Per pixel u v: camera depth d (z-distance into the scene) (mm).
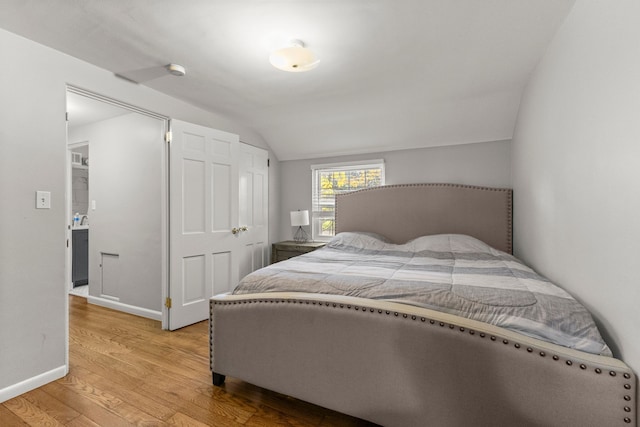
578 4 1478
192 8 1562
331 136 3809
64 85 2002
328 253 2941
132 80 2434
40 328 1854
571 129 1563
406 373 1331
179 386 1833
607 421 1020
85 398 1708
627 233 1049
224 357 1778
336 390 1475
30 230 1823
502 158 3264
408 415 1327
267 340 1645
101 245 3469
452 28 1751
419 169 3637
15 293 1759
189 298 2861
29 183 1821
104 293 3469
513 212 3148
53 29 1741
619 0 1093
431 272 1969
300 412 1609
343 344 1459
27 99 1818
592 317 1312
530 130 2410
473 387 1212
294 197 4406
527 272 1972
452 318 1286
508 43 1915
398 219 3611
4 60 1727
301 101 2924
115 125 3338
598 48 1267
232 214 3260
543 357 1105
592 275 1327
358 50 1990
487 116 3037
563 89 1677
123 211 3273
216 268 3104
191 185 2877
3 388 1694
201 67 2225
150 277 3078
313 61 1977
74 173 4711
